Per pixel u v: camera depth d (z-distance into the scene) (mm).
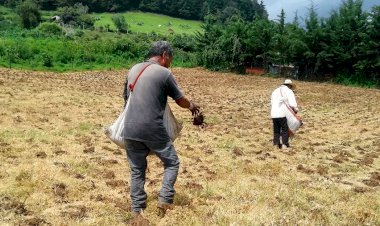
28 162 7137
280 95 10484
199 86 28094
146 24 102438
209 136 11367
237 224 4957
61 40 44000
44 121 11289
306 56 38219
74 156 7918
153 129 4859
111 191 6105
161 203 5129
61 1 105062
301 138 12273
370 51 35375
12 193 5543
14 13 90562
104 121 12297
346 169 8492
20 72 27391
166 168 5121
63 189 5941
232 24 44031
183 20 115625
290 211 5645
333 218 5516
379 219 5684
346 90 30578
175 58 47000
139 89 4867
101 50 41531
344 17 37594
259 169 7910
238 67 42375
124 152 8789
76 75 29812
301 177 7703
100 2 110250
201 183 6805
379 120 16641
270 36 41312
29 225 4641
